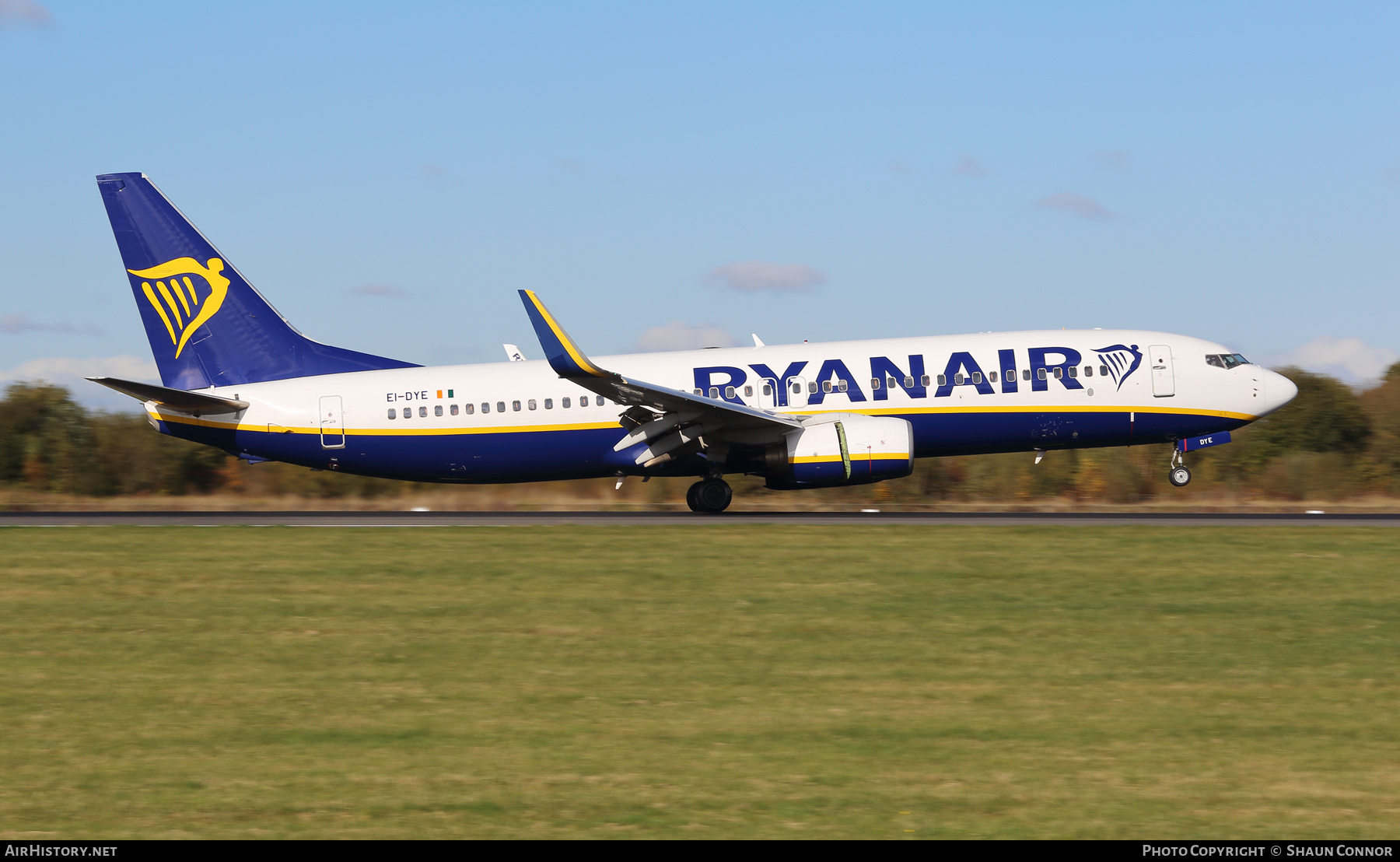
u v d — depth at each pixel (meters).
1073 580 67.25
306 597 64.62
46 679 47.78
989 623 56.59
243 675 48.28
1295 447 156.38
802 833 30.11
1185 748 37.72
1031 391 103.06
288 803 32.69
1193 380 104.50
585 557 77.19
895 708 42.56
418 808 32.22
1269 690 45.12
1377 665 48.75
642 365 104.50
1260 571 70.00
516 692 45.12
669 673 47.94
